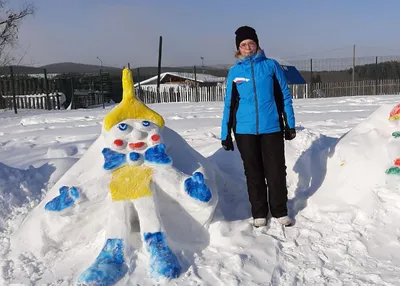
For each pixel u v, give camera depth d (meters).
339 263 3.13
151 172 3.49
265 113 3.70
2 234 3.82
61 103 23.80
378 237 3.34
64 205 3.35
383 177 3.75
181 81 34.66
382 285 2.82
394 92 27.16
